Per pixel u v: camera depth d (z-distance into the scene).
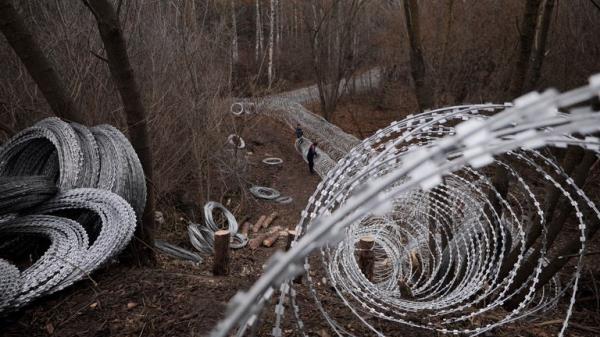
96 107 8.47
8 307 3.74
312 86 27.03
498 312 4.31
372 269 5.37
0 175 6.38
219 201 11.48
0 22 5.02
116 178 5.53
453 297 3.64
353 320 3.77
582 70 13.45
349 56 22.22
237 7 26.06
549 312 4.75
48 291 4.02
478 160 1.00
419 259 5.57
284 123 20.81
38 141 6.61
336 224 1.09
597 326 4.46
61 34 8.56
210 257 7.73
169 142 9.96
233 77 15.63
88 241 4.89
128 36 9.38
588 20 13.24
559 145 1.33
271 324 3.64
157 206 9.67
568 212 4.14
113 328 3.62
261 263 7.87
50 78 5.79
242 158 13.35
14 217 5.37
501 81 15.41
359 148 2.58
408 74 22.02
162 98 9.23
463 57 16.31
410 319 3.78
